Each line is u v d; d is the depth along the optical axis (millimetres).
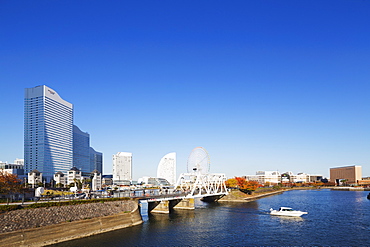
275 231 94812
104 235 85688
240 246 78062
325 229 97750
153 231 92438
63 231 78625
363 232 93125
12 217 71438
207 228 98500
